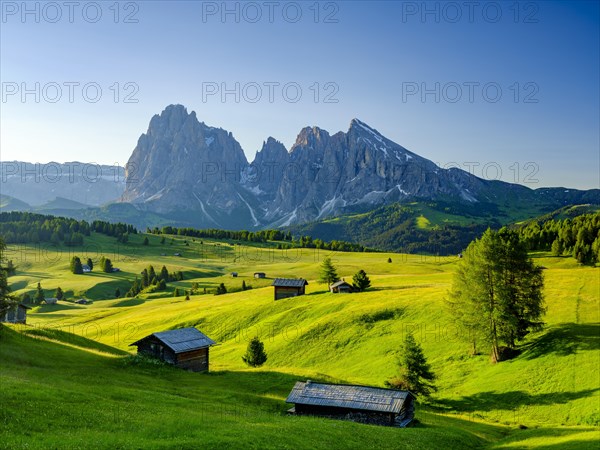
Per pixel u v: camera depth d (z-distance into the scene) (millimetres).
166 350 73500
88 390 46594
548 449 47250
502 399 70500
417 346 74312
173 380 65188
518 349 82750
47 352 64688
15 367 53344
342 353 96875
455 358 86875
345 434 42781
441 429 54969
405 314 106000
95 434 31516
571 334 80938
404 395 56094
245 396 59125
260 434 36531
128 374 63000
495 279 82188
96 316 153750
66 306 186625
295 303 128625
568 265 169375
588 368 70375
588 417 60250
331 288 135000
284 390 67000
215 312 131875
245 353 94562
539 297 82000
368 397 56000
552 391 68438
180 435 33938
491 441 54812
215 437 33750
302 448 35656
